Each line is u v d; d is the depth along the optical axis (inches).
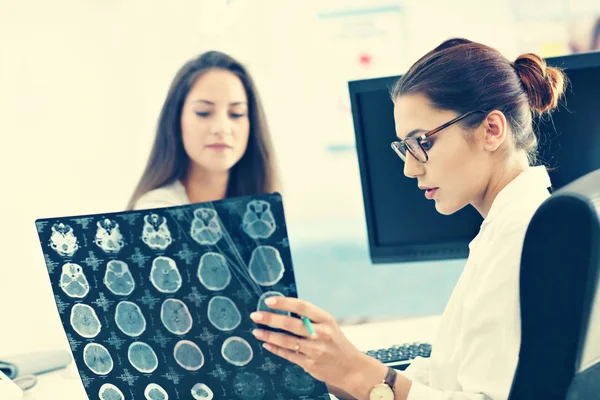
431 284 162.6
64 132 112.3
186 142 80.0
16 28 108.3
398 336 63.2
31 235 98.3
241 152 81.3
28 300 91.0
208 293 37.3
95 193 114.5
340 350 37.9
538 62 44.8
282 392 39.6
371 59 166.6
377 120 65.7
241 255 35.9
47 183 108.7
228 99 79.3
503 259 38.8
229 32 134.4
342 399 47.8
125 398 42.8
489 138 42.6
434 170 44.1
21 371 62.3
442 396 38.5
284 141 170.9
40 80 110.1
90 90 115.3
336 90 170.4
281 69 159.5
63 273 39.8
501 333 38.2
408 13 163.3
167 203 79.2
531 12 158.4
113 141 117.5
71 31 112.8
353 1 162.1
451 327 43.0
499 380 38.1
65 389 59.2
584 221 29.1
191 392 41.0
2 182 104.6
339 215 185.8
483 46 44.4
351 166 181.5
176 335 39.1
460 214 66.2
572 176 62.4
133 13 119.8
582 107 61.3
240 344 38.2
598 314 31.3
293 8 160.7
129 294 38.9
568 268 30.2
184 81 79.1
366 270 172.9
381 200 67.5
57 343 90.0
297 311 36.3
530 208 40.1
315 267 175.3
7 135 106.4
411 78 44.6
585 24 157.6
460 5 160.7
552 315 31.3
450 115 42.9
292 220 183.3
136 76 121.0
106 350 41.4
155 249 37.3
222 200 35.2
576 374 31.9
